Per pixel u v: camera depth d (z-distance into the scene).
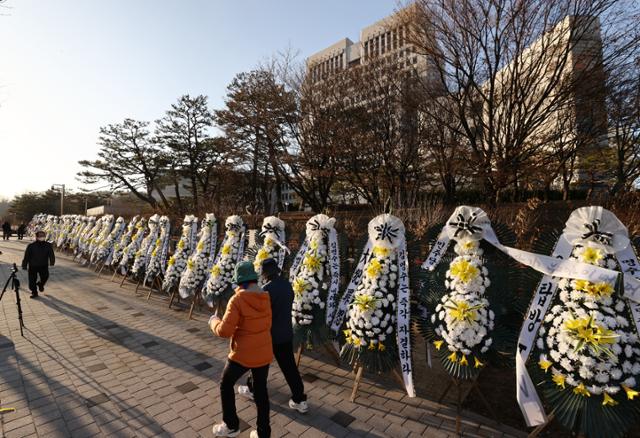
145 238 9.91
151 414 3.39
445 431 3.10
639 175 11.21
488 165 10.88
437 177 16.34
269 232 5.81
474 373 3.05
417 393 3.81
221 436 2.97
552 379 2.76
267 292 3.11
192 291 7.02
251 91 18.08
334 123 15.92
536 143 11.55
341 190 23.38
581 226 2.94
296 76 17.52
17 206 55.31
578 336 2.59
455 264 3.32
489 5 9.91
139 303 8.03
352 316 3.74
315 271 4.54
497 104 11.09
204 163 28.58
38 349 5.09
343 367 4.55
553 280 2.95
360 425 3.20
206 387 3.97
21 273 12.77
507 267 3.38
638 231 3.58
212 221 7.49
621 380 2.53
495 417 3.27
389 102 15.31
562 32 9.62
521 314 3.23
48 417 3.33
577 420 2.60
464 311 3.06
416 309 3.81
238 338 2.87
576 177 15.98
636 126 10.63
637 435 2.92
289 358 3.35
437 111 13.61
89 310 7.36
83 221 17.34
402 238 3.87
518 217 5.24
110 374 4.29
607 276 2.59
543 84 10.94
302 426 3.18
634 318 2.61
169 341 5.48
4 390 3.85
